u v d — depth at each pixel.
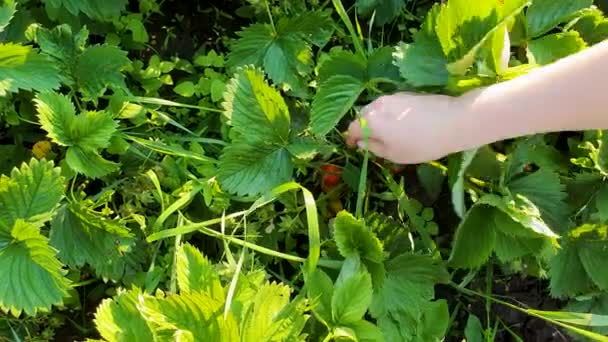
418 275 0.52
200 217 0.53
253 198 0.51
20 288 0.43
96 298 0.52
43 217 0.44
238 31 0.57
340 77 0.52
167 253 0.51
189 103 0.55
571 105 0.49
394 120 0.51
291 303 0.46
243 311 0.46
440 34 0.50
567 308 0.57
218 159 0.53
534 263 0.56
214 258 0.54
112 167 0.48
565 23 0.58
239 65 0.53
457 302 0.59
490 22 0.49
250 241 0.53
